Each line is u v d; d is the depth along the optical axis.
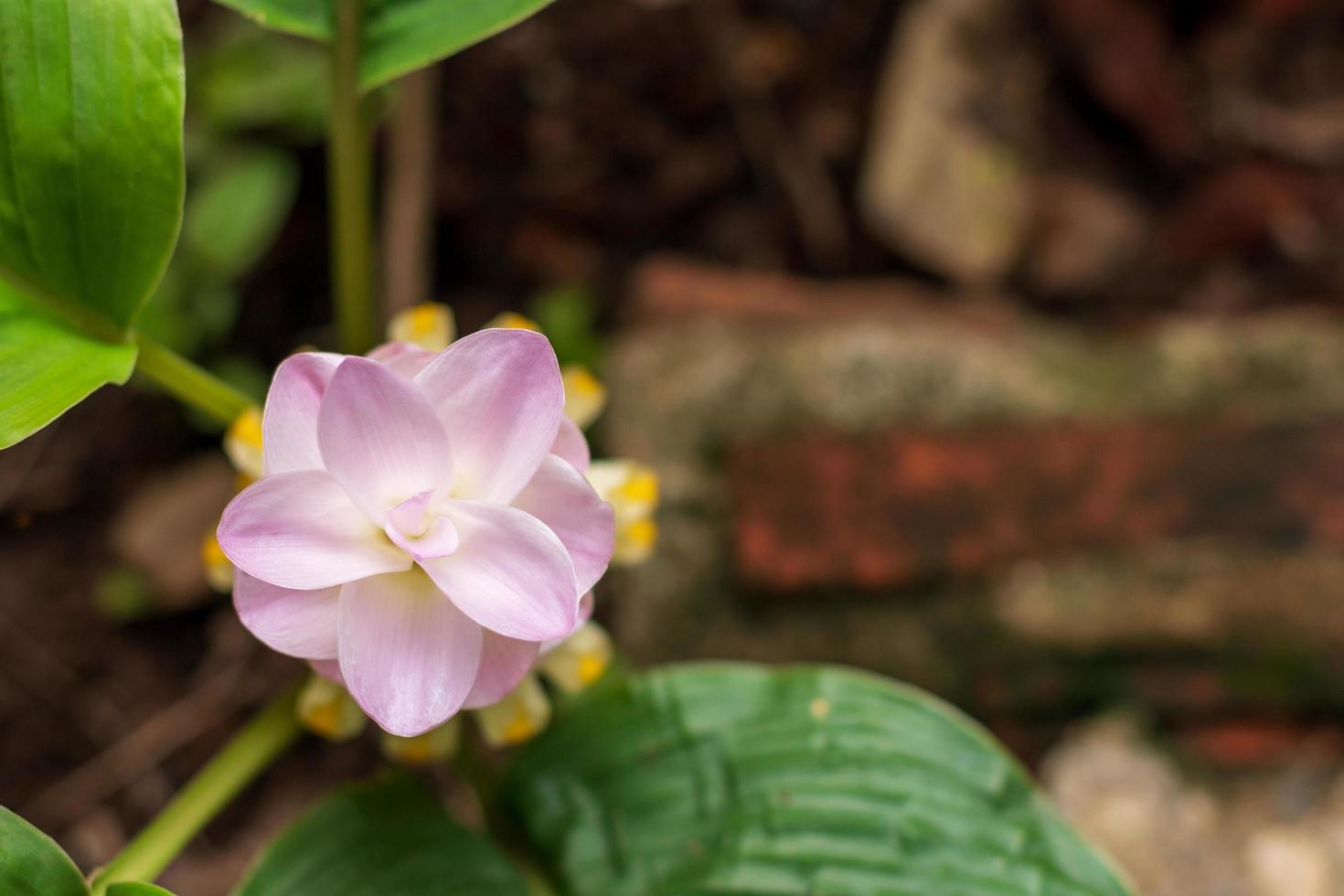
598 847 0.97
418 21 0.97
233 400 0.98
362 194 1.00
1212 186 1.38
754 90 1.45
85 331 0.94
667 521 1.14
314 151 1.29
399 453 0.86
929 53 1.38
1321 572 1.11
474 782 1.00
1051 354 1.18
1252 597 1.11
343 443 0.86
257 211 1.18
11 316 0.93
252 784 1.13
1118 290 1.36
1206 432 1.14
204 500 1.17
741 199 1.42
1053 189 1.37
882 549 1.12
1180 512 1.12
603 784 0.98
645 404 1.17
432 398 0.87
